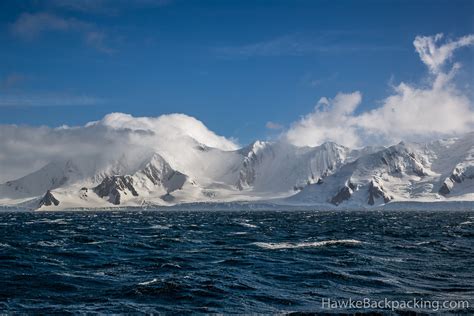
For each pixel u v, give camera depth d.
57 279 52.12
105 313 38.75
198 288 46.75
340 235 117.81
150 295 44.22
